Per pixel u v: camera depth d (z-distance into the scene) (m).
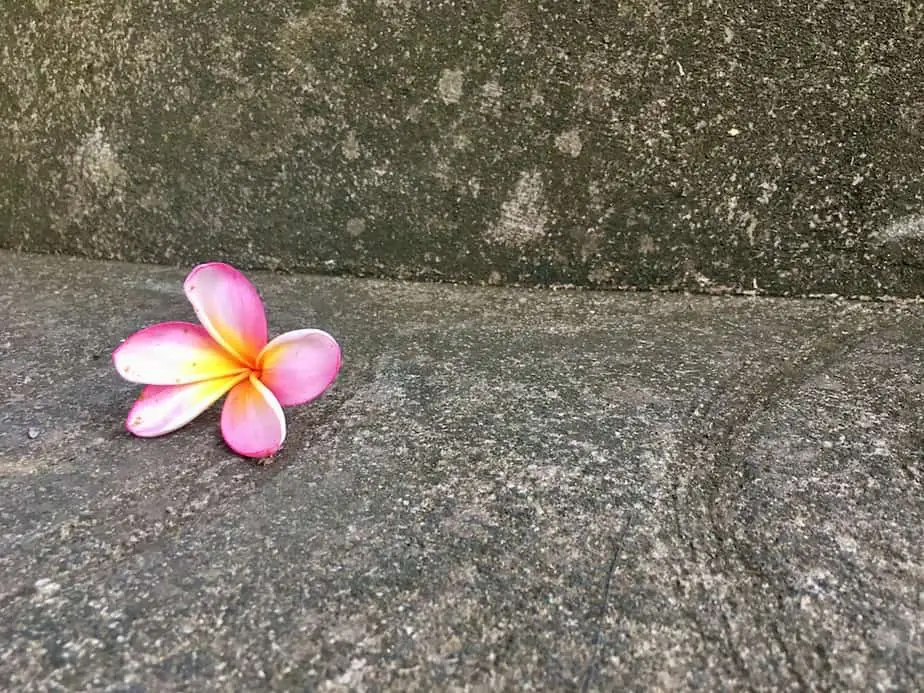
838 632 0.18
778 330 0.34
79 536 0.21
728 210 0.38
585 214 0.39
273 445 0.24
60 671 0.16
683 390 0.29
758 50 0.36
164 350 0.25
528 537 0.21
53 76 0.42
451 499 0.22
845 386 0.29
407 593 0.19
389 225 0.41
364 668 0.17
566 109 0.38
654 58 0.37
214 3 0.39
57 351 0.32
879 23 0.35
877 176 0.36
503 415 0.27
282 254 0.42
